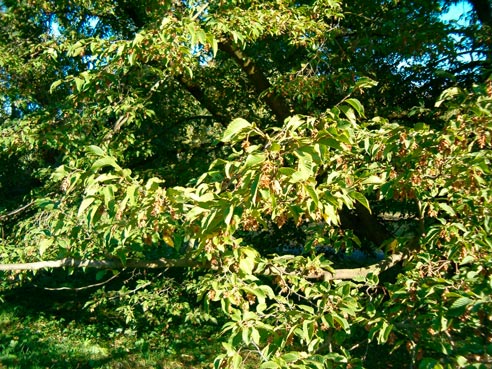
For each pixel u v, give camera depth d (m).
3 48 5.54
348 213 5.84
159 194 1.81
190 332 6.78
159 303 5.07
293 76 4.86
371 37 5.17
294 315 2.01
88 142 3.97
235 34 3.51
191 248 2.79
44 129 4.07
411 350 2.11
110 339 6.68
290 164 1.59
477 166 2.23
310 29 4.40
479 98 2.25
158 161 6.69
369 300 2.61
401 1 5.40
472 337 2.00
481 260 2.15
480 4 6.08
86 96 3.77
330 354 1.77
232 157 1.82
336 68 5.08
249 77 5.70
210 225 1.67
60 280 9.39
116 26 6.26
